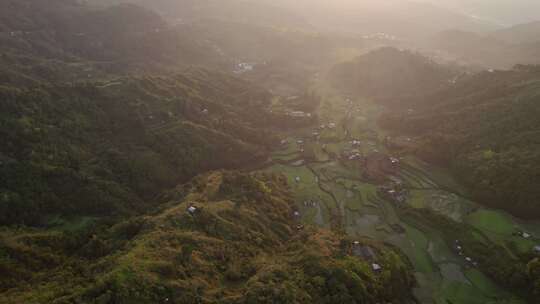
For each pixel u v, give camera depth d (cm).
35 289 6022
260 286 6059
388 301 7100
